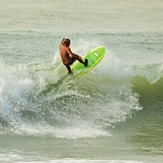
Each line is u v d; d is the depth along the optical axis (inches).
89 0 5738.2
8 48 3287.4
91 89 2235.5
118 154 1628.9
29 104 2053.4
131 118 2091.5
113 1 5797.2
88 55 2409.0
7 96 2027.6
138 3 5782.5
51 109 2069.4
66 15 4803.2
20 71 2329.0
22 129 1903.3
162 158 1576.0
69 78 2268.7
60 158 1546.5
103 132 1924.2
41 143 1753.2
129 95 2265.0
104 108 2132.1
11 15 4690.0
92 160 1526.8
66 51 2220.7
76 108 2100.1
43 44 3479.3
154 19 4859.7
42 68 2404.0
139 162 1504.7
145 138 1878.7
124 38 3814.0
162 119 2114.9
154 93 2363.4
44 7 5201.8
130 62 3009.4
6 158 1528.1
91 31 4055.1
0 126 1913.1
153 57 3203.7
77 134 1879.9
